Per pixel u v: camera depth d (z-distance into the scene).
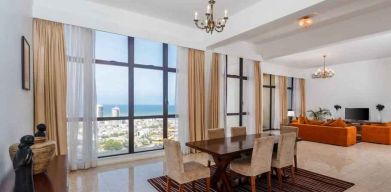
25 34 2.66
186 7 4.16
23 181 1.13
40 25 3.45
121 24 4.24
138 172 3.84
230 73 6.43
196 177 2.68
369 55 7.25
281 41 5.96
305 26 4.64
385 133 6.17
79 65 3.86
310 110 9.82
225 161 3.07
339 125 6.21
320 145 6.06
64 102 3.64
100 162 4.21
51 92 3.53
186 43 5.08
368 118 7.88
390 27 3.79
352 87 8.52
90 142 3.99
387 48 6.28
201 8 4.20
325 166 4.19
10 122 1.83
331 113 9.11
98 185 3.25
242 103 6.71
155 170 3.96
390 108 7.53
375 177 3.62
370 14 4.03
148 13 4.44
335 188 3.18
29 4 3.01
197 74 5.26
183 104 5.06
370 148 5.71
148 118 4.99
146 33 4.53
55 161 1.98
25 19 2.66
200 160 4.58
